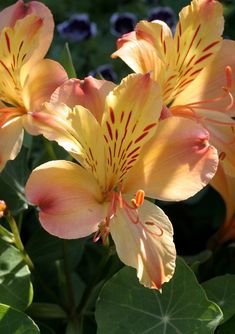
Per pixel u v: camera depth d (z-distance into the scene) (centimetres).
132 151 31
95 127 31
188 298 33
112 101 30
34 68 34
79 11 78
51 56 70
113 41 72
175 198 31
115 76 63
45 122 30
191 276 33
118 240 31
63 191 30
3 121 34
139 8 77
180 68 34
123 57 32
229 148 35
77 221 30
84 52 71
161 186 31
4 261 34
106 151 31
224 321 34
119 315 33
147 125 31
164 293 33
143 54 33
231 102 34
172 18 68
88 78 32
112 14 78
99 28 75
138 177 32
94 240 31
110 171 32
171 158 31
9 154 33
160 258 30
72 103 31
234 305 34
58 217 30
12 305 34
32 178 30
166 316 33
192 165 31
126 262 30
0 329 32
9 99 35
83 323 36
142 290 33
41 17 34
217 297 35
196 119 35
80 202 30
